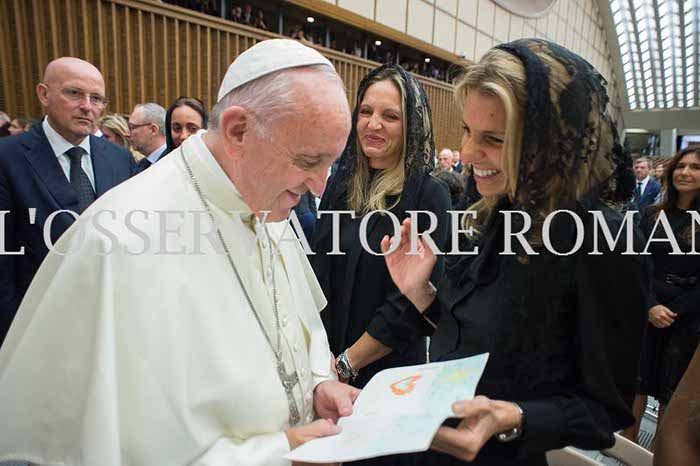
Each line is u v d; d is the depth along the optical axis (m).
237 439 0.83
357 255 1.49
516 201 0.88
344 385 1.09
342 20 9.26
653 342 2.44
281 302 1.06
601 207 0.84
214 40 7.30
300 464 0.88
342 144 0.82
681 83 23.84
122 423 0.74
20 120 4.55
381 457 1.26
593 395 0.83
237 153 0.85
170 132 2.82
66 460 0.74
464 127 0.94
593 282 0.80
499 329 0.89
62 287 0.77
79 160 2.29
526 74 0.81
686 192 2.51
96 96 2.24
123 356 0.75
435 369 0.90
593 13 21.80
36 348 0.76
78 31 5.74
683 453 0.94
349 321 1.51
